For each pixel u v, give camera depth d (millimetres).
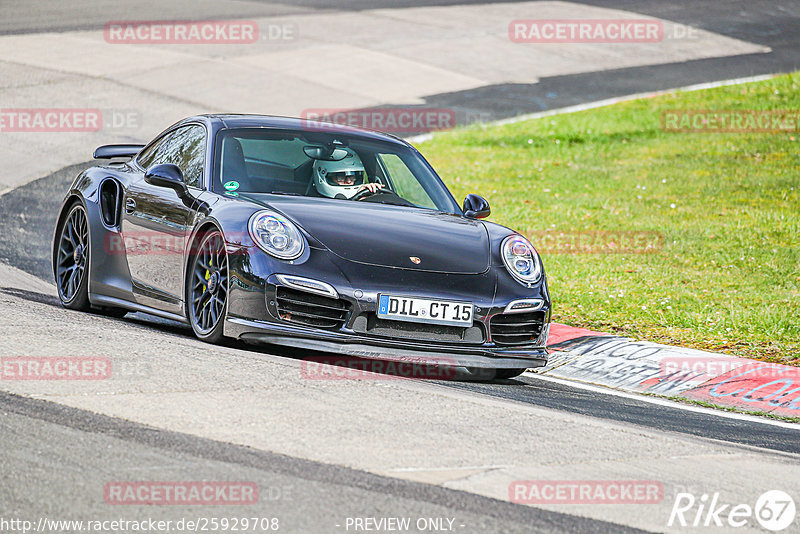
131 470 13320
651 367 26266
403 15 96938
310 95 68188
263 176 23953
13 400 15938
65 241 27688
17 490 12414
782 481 15633
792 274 36969
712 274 36938
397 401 17891
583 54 86438
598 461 15523
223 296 21484
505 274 22438
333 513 12344
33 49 74438
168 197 23859
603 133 64312
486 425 16922
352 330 20531
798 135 62812
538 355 22438
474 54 84000
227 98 65625
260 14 93250
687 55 87438
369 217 22812
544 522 12664
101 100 62562
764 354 27641
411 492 13289
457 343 21391
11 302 24812
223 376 18297
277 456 14219
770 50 90000
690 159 58312
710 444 18047
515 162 57531
